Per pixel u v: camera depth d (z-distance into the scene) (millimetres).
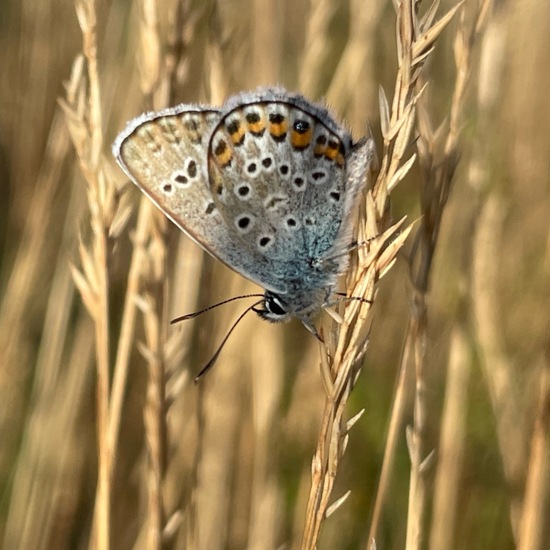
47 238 264
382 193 222
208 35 240
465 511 252
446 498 247
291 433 257
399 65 221
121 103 264
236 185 230
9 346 258
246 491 258
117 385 234
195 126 229
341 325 221
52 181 258
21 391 260
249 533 255
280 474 257
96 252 231
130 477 257
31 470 254
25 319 260
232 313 255
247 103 230
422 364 228
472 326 255
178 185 229
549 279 259
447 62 258
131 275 235
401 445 258
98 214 231
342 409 221
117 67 258
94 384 260
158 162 229
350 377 221
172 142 229
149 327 234
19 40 276
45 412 254
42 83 269
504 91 263
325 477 221
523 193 263
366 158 229
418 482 228
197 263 249
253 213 231
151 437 234
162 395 234
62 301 255
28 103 269
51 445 254
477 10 227
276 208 231
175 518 234
